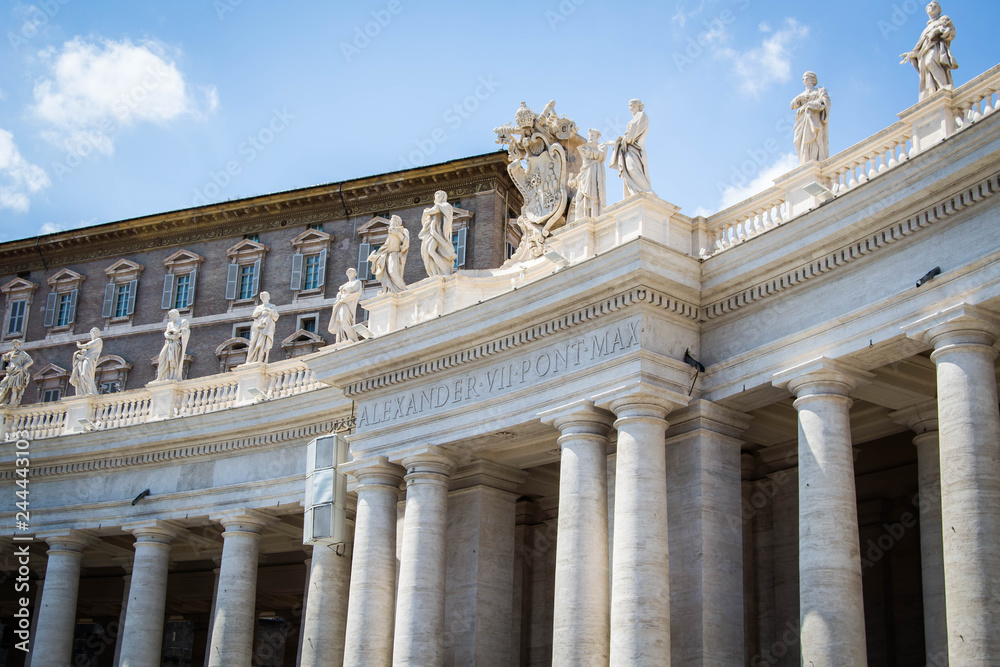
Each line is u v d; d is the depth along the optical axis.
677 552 23.44
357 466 28.67
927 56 21.73
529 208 29.44
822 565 20.75
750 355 23.22
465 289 28.97
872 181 20.92
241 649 31.70
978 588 18.45
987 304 19.58
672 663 22.86
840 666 20.09
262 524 32.94
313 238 53.75
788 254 22.47
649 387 23.20
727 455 23.89
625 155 25.88
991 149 19.27
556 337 25.33
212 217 56.22
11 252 60.66
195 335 55.31
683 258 23.75
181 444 34.28
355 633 27.44
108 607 45.62
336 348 30.48
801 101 24.00
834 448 21.38
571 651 22.95
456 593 27.89
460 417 26.80
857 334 21.36
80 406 37.69
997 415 19.52
